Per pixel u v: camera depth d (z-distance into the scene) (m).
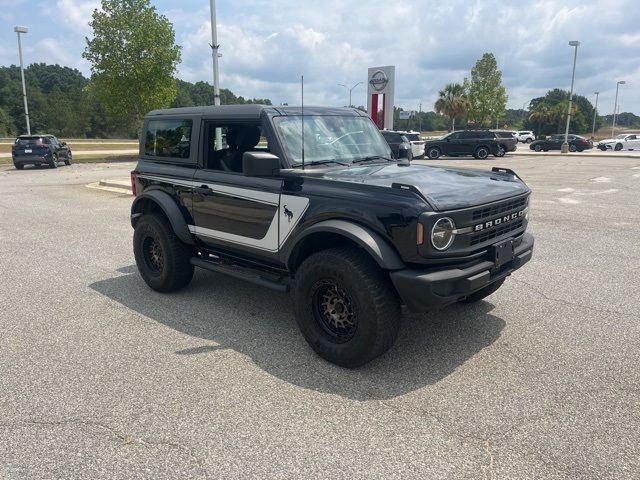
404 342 4.54
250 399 3.61
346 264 3.82
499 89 54.44
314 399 3.61
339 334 4.12
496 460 2.93
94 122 118.44
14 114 111.31
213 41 14.48
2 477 2.81
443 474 2.82
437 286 3.64
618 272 6.65
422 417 3.38
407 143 23.02
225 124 5.06
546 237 8.74
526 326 4.88
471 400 3.58
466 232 3.82
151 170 5.81
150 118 5.93
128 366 4.12
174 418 3.38
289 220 4.39
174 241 5.56
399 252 3.73
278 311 5.34
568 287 6.04
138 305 5.54
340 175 4.34
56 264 7.25
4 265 7.20
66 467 2.90
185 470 2.87
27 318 5.19
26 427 3.29
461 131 30.97
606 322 4.97
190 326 4.95
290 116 4.78
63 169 25.12
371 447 3.06
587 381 3.83
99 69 34.00
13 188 16.61
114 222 10.47
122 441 3.13
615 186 16.22
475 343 4.51
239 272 4.98
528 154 36.94
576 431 3.20
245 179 4.76
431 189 3.93
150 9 33.50
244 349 4.43
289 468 2.88
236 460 2.95
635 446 3.04
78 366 4.13
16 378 3.94
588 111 115.00
